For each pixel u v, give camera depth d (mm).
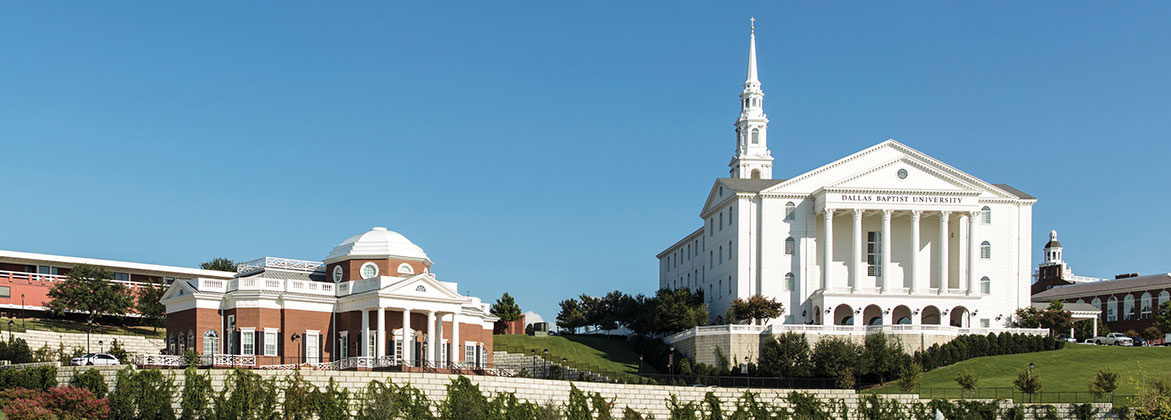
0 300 152750
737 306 159125
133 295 159375
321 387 100438
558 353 155875
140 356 108125
